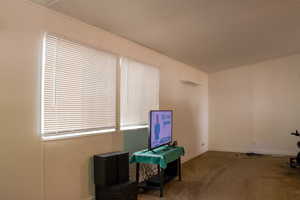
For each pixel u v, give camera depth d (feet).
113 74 12.13
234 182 14.33
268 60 22.86
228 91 24.68
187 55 17.62
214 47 16.47
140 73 14.26
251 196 11.96
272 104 22.77
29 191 8.13
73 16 9.80
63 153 9.36
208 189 13.05
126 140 12.89
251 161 19.92
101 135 11.21
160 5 9.65
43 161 8.63
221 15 11.37
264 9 11.30
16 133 7.82
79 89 10.24
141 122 14.26
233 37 14.90
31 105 8.30
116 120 12.29
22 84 8.03
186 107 20.31
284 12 11.84
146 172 14.43
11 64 7.72
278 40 16.60
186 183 14.15
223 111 24.91
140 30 11.95
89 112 10.75
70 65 9.82
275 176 15.52
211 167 17.98
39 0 8.34
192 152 21.33
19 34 7.95
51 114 9.04
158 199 11.61
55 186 9.00
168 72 17.40
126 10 9.70
